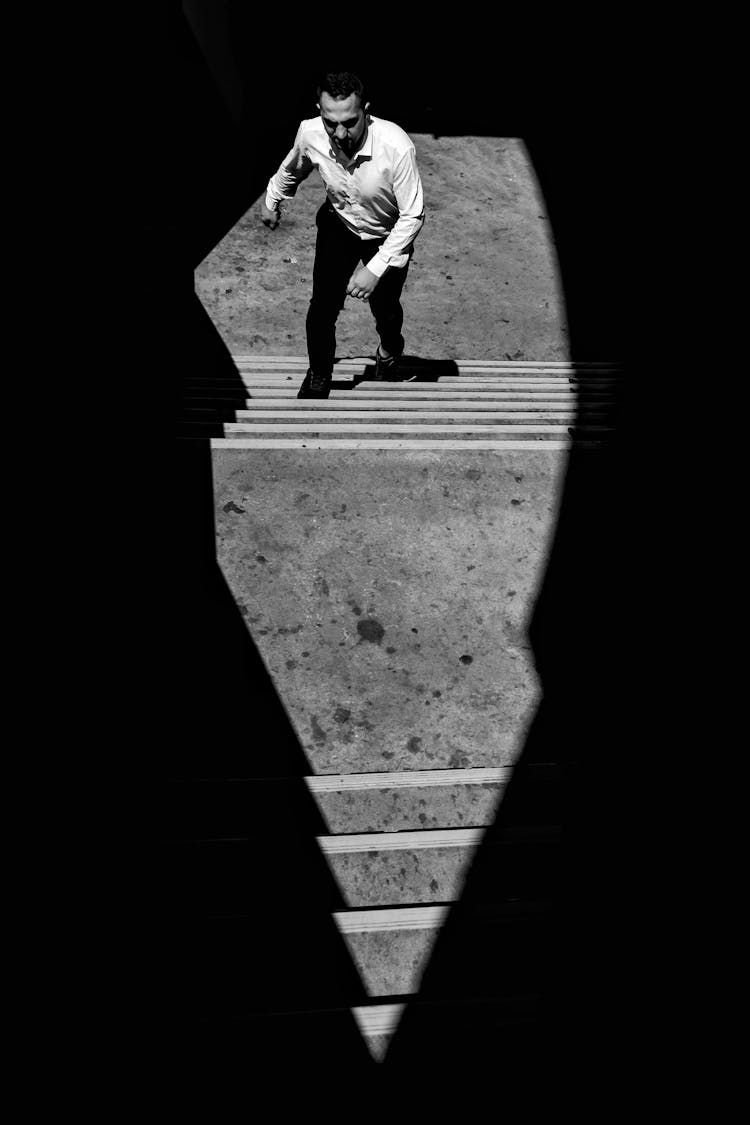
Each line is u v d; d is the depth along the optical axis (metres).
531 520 3.83
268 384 4.81
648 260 6.22
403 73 7.77
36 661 2.68
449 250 6.24
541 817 2.93
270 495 3.77
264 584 3.50
